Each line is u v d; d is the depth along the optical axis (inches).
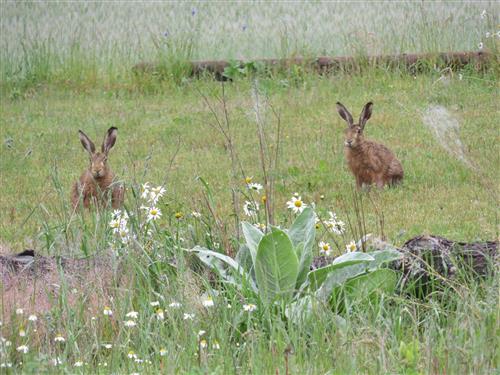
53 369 312.5
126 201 564.7
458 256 373.4
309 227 384.5
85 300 353.4
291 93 826.8
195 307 350.0
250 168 631.2
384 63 864.3
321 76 866.1
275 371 303.1
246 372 310.5
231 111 785.6
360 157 596.4
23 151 706.8
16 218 537.0
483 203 525.3
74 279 374.6
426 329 334.0
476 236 461.7
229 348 324.2
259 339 327.0
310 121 748.6
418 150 661.9
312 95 812.6
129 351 324.2
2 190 607.2
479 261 372.8
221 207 523.2
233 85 860.6
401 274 374.9
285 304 352.8
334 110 776.3
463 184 574.6
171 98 848.3
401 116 744.3
